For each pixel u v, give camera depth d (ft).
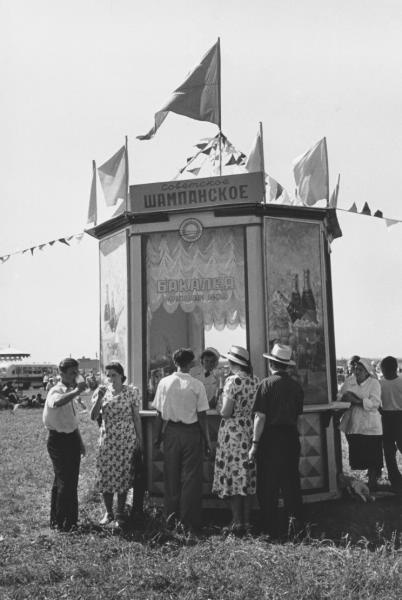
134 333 24.94
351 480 24.44
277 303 24.13
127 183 26.48
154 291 25.13
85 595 14.61
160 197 24.77
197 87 26.35
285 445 19.81
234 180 24.06
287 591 14.19
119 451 21.61
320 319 25.29
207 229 24.68
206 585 14.83
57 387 21.24
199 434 20.74
